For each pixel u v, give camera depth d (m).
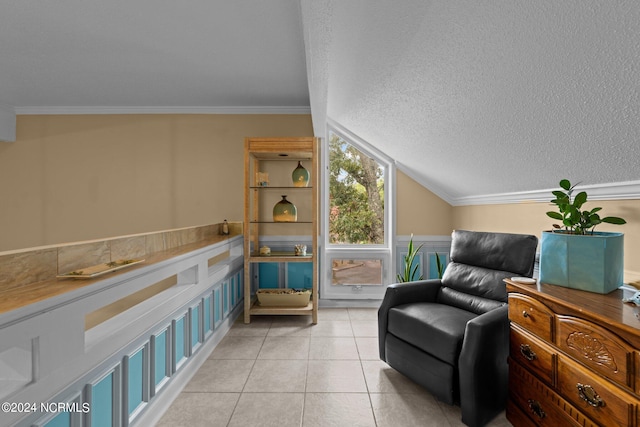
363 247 3.53
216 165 3.51
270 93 3.12
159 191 3.49
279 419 1.65
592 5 0.89
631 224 1.50
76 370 1.10
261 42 2.18
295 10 1.82
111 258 1.55
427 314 1.92
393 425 1.61
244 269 3.02
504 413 1.71
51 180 3.45
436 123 2.09
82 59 2.41
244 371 2.11
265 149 2.96
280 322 3.01
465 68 1.46
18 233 3.43
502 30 1.16
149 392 1.56
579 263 1.38
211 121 3.51
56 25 1.96
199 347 2.17
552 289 1.40
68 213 3.46
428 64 1.59
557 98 1.28
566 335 1.21
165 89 3.01
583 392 1.13
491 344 1.59
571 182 1.75
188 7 1.79
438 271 3.29
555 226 1.58
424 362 1.80
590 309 1.13
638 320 1.02
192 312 2.07
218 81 2.83
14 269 1.09
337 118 3.22
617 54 0.97
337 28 1.69
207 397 1.83
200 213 3.51
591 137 1.34
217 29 2.02
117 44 2.20
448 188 3.21
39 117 3.44
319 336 2.68
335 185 3.54
